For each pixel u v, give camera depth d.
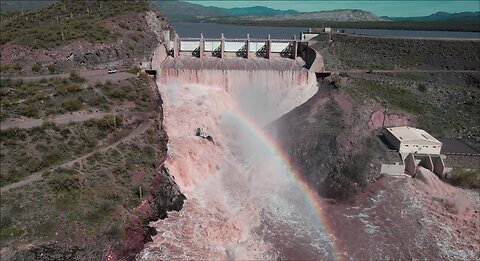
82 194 48.78
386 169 70.81
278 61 93.50
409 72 101.12
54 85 67.12
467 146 77.44
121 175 53.69
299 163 70.69
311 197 65.00
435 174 70.94
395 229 57.50
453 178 69.12
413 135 74.31
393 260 51.38
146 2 112.25
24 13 112.06
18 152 50.91
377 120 81.75
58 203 46.59
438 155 71.50
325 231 56.81
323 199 65.12
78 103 63.03
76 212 46.62
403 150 72.38
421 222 59.09
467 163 70.56
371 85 90.00
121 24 93.94
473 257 51.94
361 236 55.88
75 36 82.69
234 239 53.28
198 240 51.31
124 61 85.12
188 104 77.75
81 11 105.75
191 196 59.91
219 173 67.12
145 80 77.38
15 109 59.03
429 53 109.25
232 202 61.12
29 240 42.56
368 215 60.78
